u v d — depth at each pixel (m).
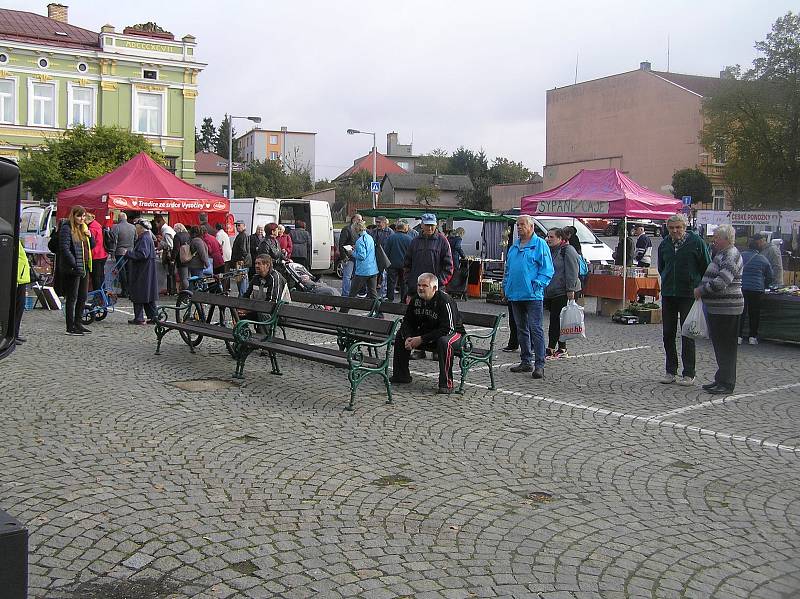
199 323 10.90
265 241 16.73
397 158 111.62
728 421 7.86
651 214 16.83
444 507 5.29
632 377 10.08
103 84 42.19
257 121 41.28
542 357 9.89
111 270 17.91
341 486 5.66
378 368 8.16
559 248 11.31
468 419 7.70
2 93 40.50
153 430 6.99
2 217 3.30
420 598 3.98
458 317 9.10
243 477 5.80
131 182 18.70
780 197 43.28
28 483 5.54
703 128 47.12
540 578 4.25
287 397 8.45
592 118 58.59
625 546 4.71
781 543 4.81
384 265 17.64
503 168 84.12
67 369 9.64
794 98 41.94
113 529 4.78
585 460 6.45
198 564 4.32
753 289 13.32
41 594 3.94
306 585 4.10
